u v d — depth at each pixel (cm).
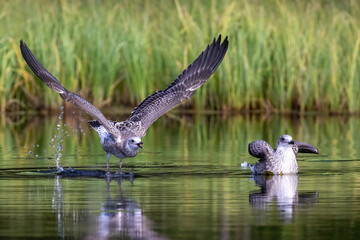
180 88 1202
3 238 781
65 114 2239
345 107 2298
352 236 779
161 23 2422
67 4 2386
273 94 2308
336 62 2280
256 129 1900
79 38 2298
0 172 1233
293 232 796
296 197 991
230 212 895
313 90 2303
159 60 2320
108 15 2403
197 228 815
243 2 2462
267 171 1207
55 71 2216
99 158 1406
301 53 2325
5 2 2380
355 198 980
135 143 1140
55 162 1345
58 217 872
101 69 2250
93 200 973
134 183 1116
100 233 799
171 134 1833
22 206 934
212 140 1698
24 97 2278
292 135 1769
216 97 2319
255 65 2305
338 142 1641
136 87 2259
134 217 870
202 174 1209
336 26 2389
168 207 926
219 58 1202
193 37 2311
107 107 2258
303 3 2498
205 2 2481
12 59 2253
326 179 1150
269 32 2341
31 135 1789
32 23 2328
